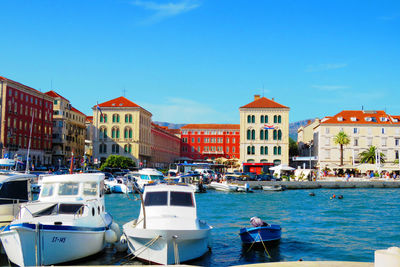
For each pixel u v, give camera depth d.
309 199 55.06
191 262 20.34
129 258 20.30
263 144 106.81
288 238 27.08
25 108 93.38
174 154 159.38
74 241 18.92
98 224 21.66
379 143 110.75
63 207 20.72
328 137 111.88
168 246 18.67
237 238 26.97
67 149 112.31
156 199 21.62
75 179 23.08
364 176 96.56
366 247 24.66
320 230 30.17
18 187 24.28
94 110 113.12
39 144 99.56
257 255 22.64
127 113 112.75
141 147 115.81
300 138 154.38
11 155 86.31
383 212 40.97
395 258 9.56
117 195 55.47
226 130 163.62
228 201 51.56
